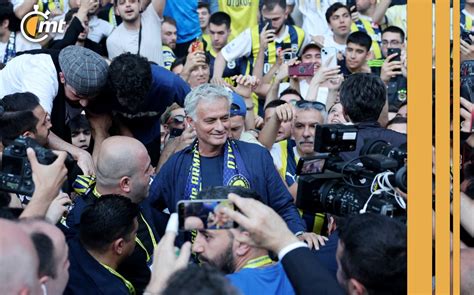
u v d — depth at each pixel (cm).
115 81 374
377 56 584
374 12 605
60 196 312
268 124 405
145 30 538
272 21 584
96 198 332
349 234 233
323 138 302
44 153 285
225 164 340
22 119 344
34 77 388
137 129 416
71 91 384
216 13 584
